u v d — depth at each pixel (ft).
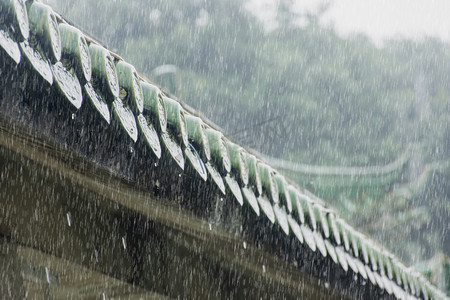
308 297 25.26
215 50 116.98
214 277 21.81
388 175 117.29
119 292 20.33
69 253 16.67
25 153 14.46
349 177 112.88
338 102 124.36
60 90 14.02
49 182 15.85
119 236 18.19
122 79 16.42
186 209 18.44
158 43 111.86
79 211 16.92
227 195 19.52
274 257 22.35
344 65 129.29
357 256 29.09
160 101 17.38
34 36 14.19
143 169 16.94
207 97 111.75
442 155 124.47
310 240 24.27
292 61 122.93
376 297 30.42
